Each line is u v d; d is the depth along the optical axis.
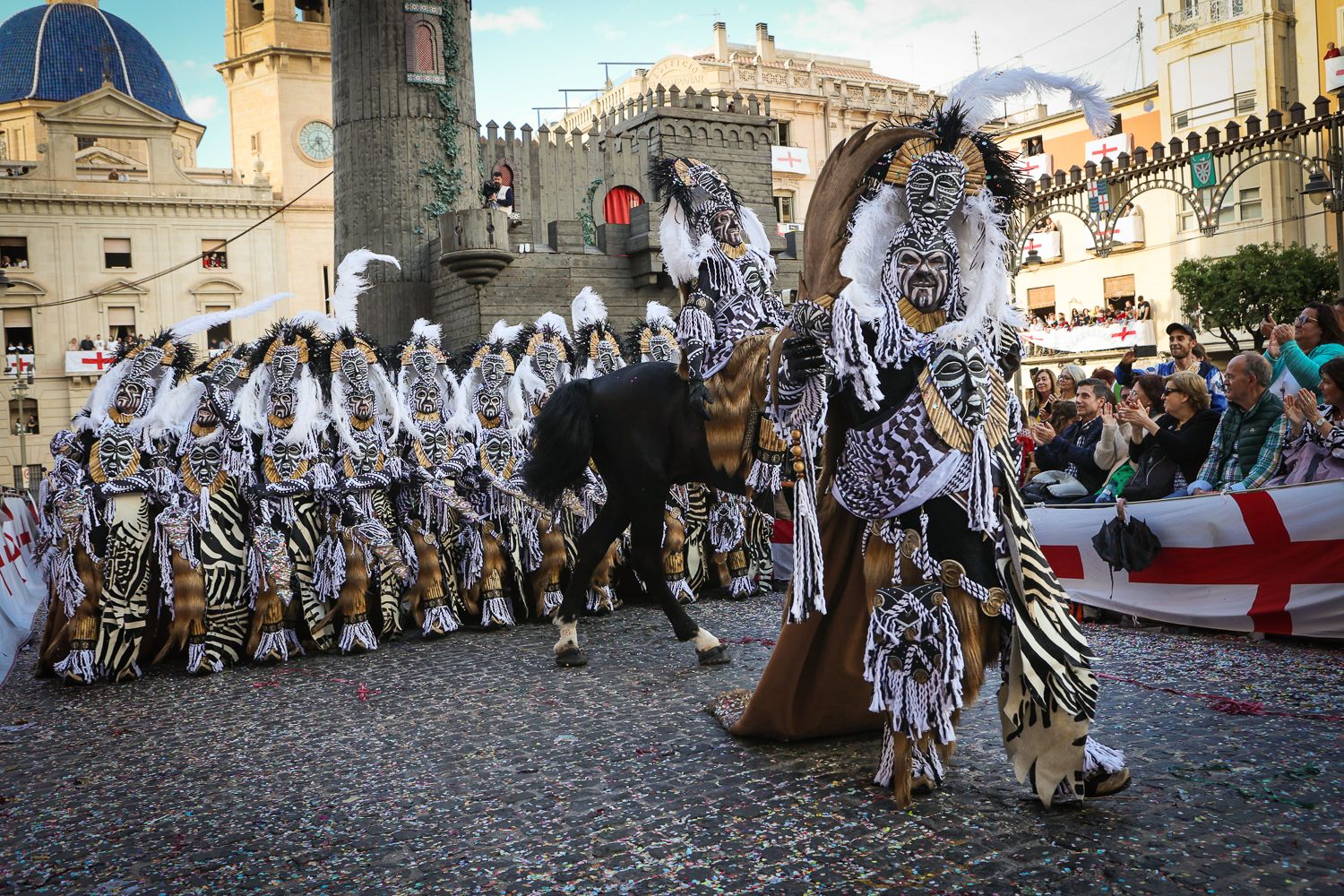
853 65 53.94
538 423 7.32
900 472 3.97
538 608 9.12
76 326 48.75
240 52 53.22
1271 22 36.78
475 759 5.12
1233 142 22.33
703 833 3.96
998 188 4.19
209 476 7.89
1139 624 7.54
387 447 8.45
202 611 7.79
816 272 4.36
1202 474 7.52
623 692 6.30
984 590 3.93
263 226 51.31
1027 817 3.89
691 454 6.93
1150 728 4.86
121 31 61.66
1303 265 30.52
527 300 20.14
